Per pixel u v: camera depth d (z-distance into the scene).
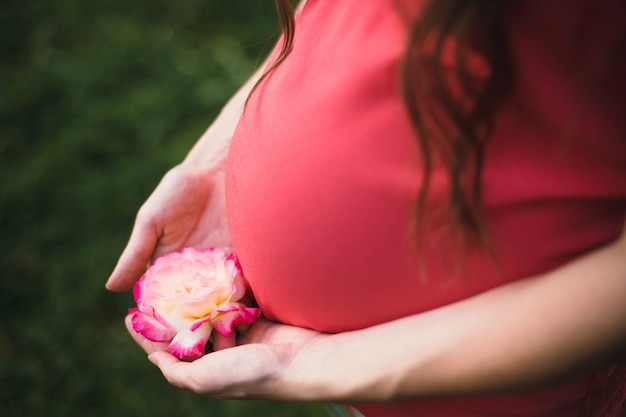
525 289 0.77
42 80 2.96
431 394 0.79
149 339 1.02
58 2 3.30
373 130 0.80
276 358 0.89
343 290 0.88
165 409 2.08
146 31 3.19
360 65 0.81
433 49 0.68
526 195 0.74
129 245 1.18
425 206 0.77
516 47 0.69
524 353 0.73
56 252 2.45
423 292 0.84
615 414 1.00
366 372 0.81
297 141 0.87
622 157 0.72
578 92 0.70
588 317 0.71
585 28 0.68
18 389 2.13
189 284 1.03
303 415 2.05
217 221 1.22
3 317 2.29
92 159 2.71
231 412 2.06
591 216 0.76
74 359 2.19
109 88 2.95
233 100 1.28
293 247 0.90
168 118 2.85
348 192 0.83
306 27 0.93
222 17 3.26
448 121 0.72
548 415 0.92
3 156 2.72
